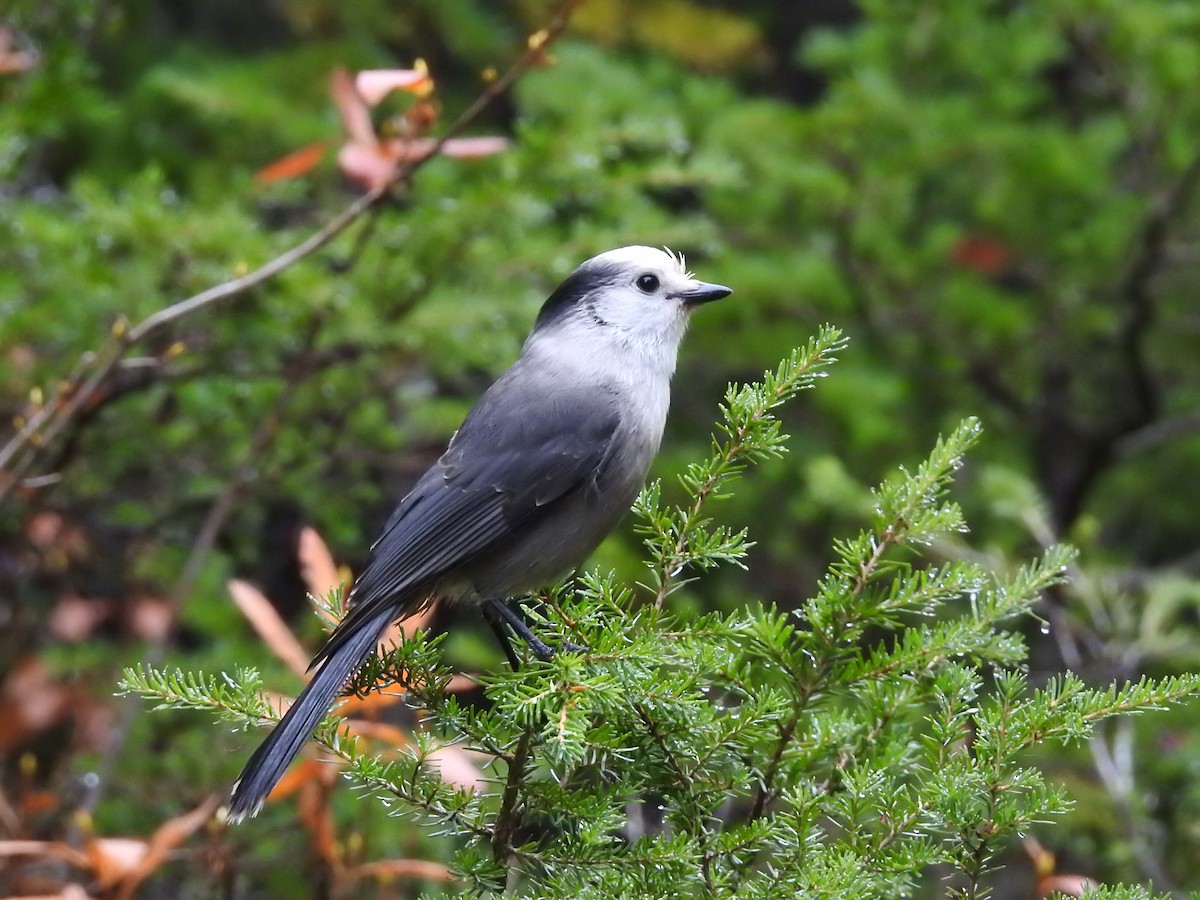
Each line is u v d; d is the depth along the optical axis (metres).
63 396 9.03
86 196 10.52
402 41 15.13
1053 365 15.55
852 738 6.34
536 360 8.34
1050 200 14.77
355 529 11.70
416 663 6.42
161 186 11.91
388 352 11.06
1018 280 16.42
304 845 9.45
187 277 10.50
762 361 14.48
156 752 10.64
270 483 11.29
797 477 14.21
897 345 15.08
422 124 9.09
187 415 11.20
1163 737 10.94
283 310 10.52
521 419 8.02
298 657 7.32
